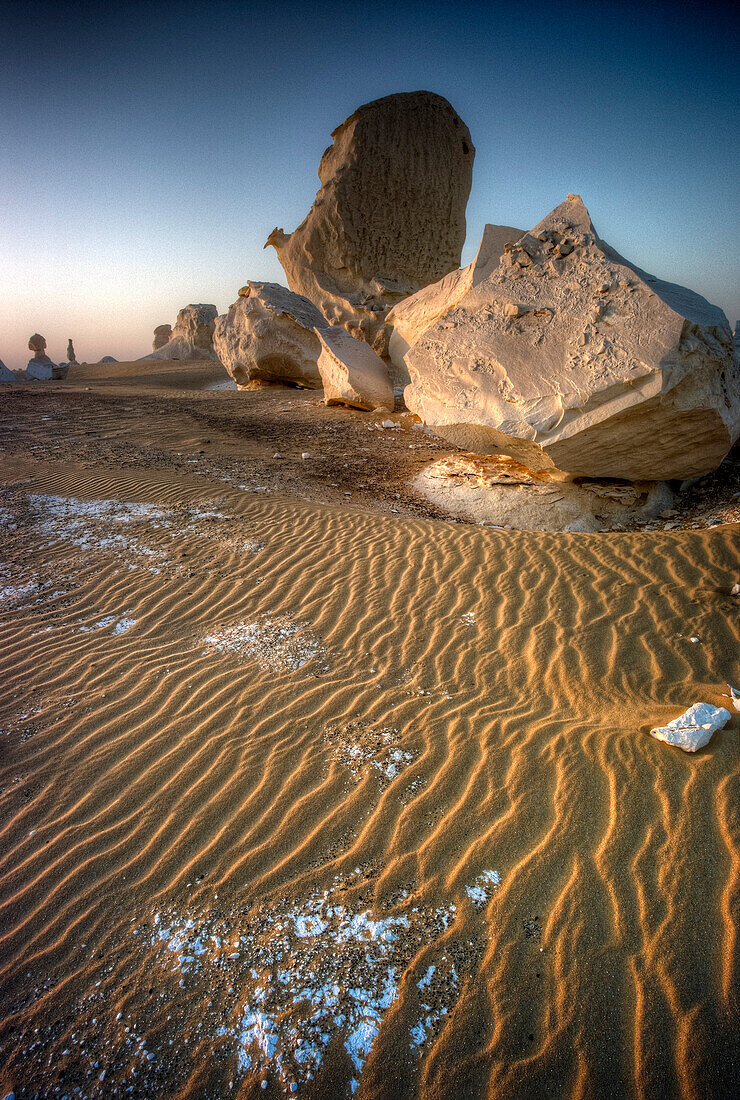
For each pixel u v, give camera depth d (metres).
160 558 7.04
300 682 4.74
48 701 4.65
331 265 24.22
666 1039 2.21
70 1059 2.40
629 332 7.50
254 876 3.11
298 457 12.37
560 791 3.35
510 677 4.61
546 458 8.41
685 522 8.35
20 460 11.00
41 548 7.34
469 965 2.57
